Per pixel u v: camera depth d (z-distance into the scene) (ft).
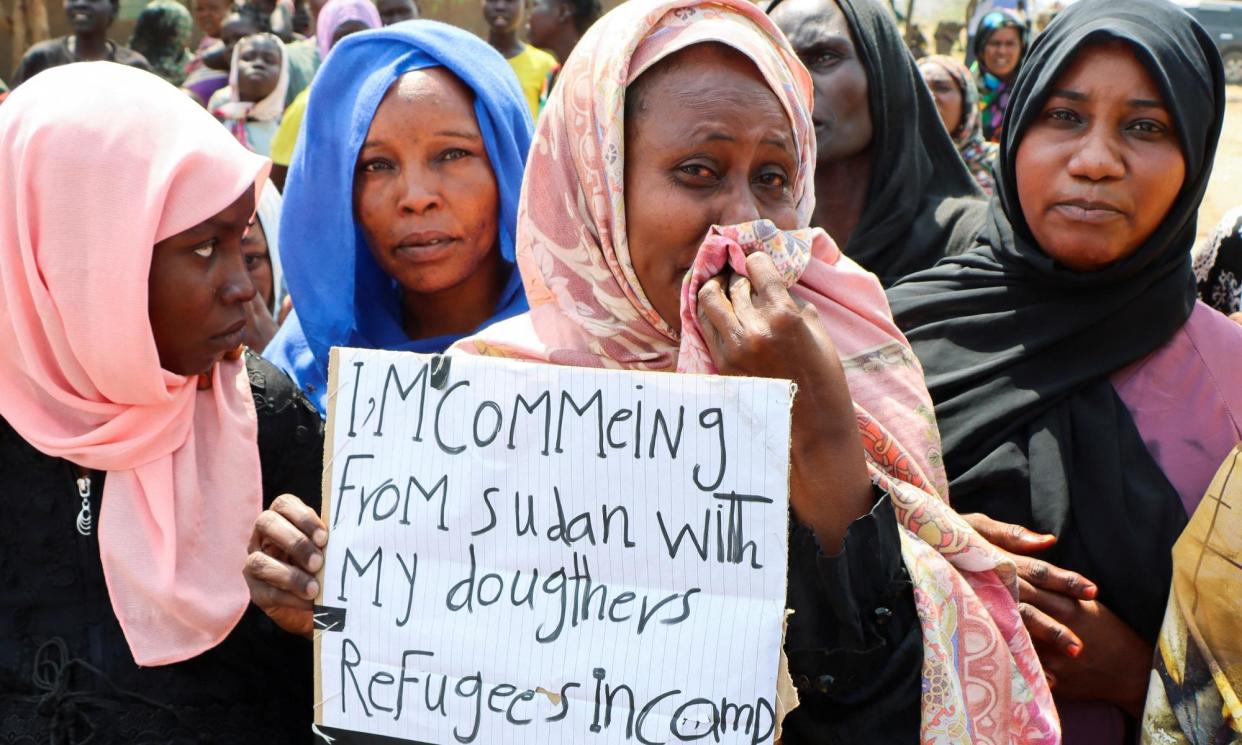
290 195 8.94
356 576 5.25
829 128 11.02
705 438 4.92
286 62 21.91
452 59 8.53
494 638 5.05
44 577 6.41
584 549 5.02
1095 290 7.61
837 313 6.39
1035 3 27.09
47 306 6.23
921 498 5.79
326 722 5.24
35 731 6.21
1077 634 6.66
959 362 7.86
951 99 17.88
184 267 6.27
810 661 5.24
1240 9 37.88
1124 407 7.36
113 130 6.17
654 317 6.09
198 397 6.78
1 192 6.19
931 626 5.28
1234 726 5.81
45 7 36.06
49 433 6.36
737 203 5.78
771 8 11.69
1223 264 10.19
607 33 6.10
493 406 5.17
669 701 4.85
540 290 6.42
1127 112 7.27
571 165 6.26
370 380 5.32
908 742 5.23
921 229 10.80
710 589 4.89
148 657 6.27
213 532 6.56
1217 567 5.90
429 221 8.38
